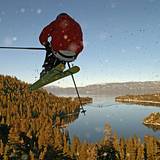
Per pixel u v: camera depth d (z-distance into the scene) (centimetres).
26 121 16150
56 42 385
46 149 9781
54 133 12388
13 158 9244
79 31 390
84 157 9988
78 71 427
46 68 425
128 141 11212
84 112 425
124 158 10794
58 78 431
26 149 9912
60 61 412
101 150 10881
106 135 11431
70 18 391
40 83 448
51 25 391
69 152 10475
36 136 11806
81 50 390
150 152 10738
